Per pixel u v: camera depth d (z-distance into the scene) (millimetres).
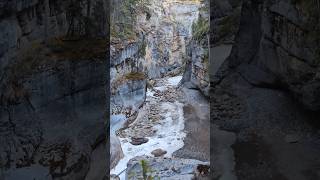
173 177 6066
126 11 13602
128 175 6371
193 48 13164
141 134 9438
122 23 13227
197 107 11703
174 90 14430
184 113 11203
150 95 13750
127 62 12508
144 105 12211
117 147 7984
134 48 13195
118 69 11812
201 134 9344
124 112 11023
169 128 9883
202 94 12734
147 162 6699
